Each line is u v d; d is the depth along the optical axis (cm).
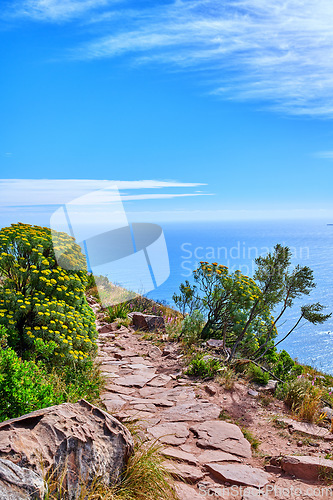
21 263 661
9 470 244
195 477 421
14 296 630
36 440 284
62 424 308
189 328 1045
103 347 1003
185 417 592
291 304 905
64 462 286
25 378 420
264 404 672
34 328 629
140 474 352
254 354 958
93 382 654
